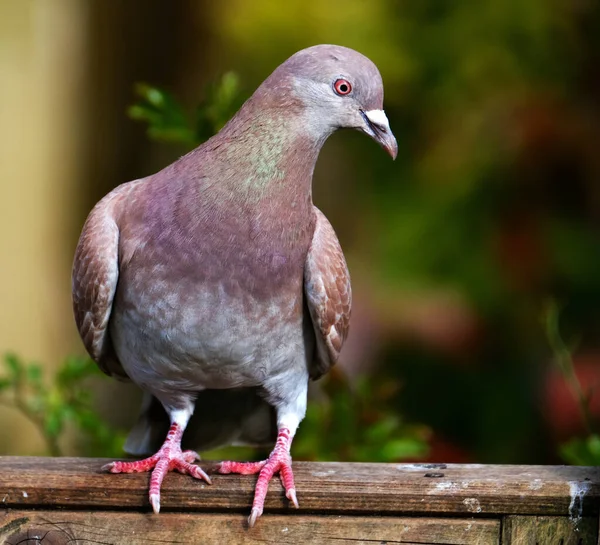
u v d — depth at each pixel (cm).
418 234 1173
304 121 648
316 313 677
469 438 1140
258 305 650
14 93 1401
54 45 1404
